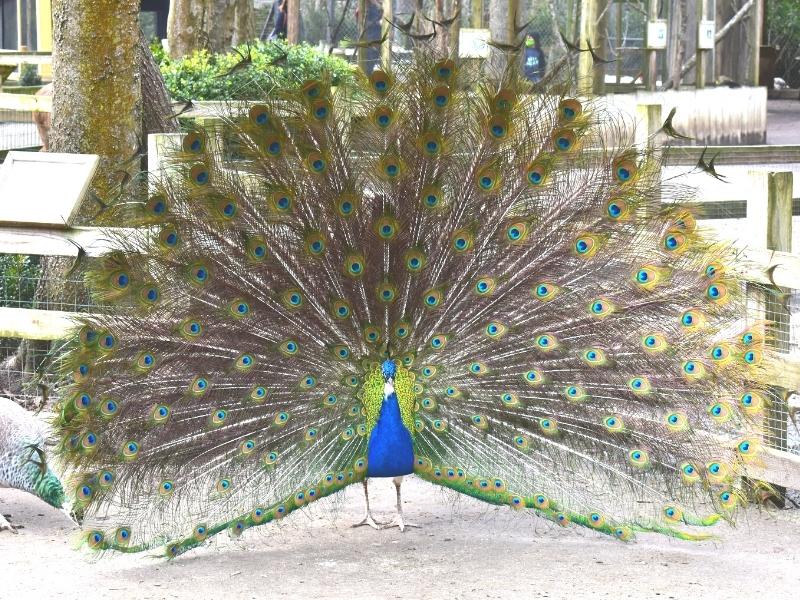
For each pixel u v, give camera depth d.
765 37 36.25
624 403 6.42
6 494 7.61
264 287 6.33
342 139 6.36
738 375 6.37
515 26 6.66
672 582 6.04
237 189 6.29
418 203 6.36
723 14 20.59
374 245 6.34
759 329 7.02
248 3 19.78
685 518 6.32
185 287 6.29
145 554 6.47
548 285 6.41
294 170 6.33
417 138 6.34
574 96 6.59
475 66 6.56
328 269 6.34
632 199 6.39
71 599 5.75
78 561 6.34
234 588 5.96
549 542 6.76
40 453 6.43
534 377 6.44
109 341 6.19
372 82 6.45
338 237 6.34
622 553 6.55
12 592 5.83
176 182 6.30
